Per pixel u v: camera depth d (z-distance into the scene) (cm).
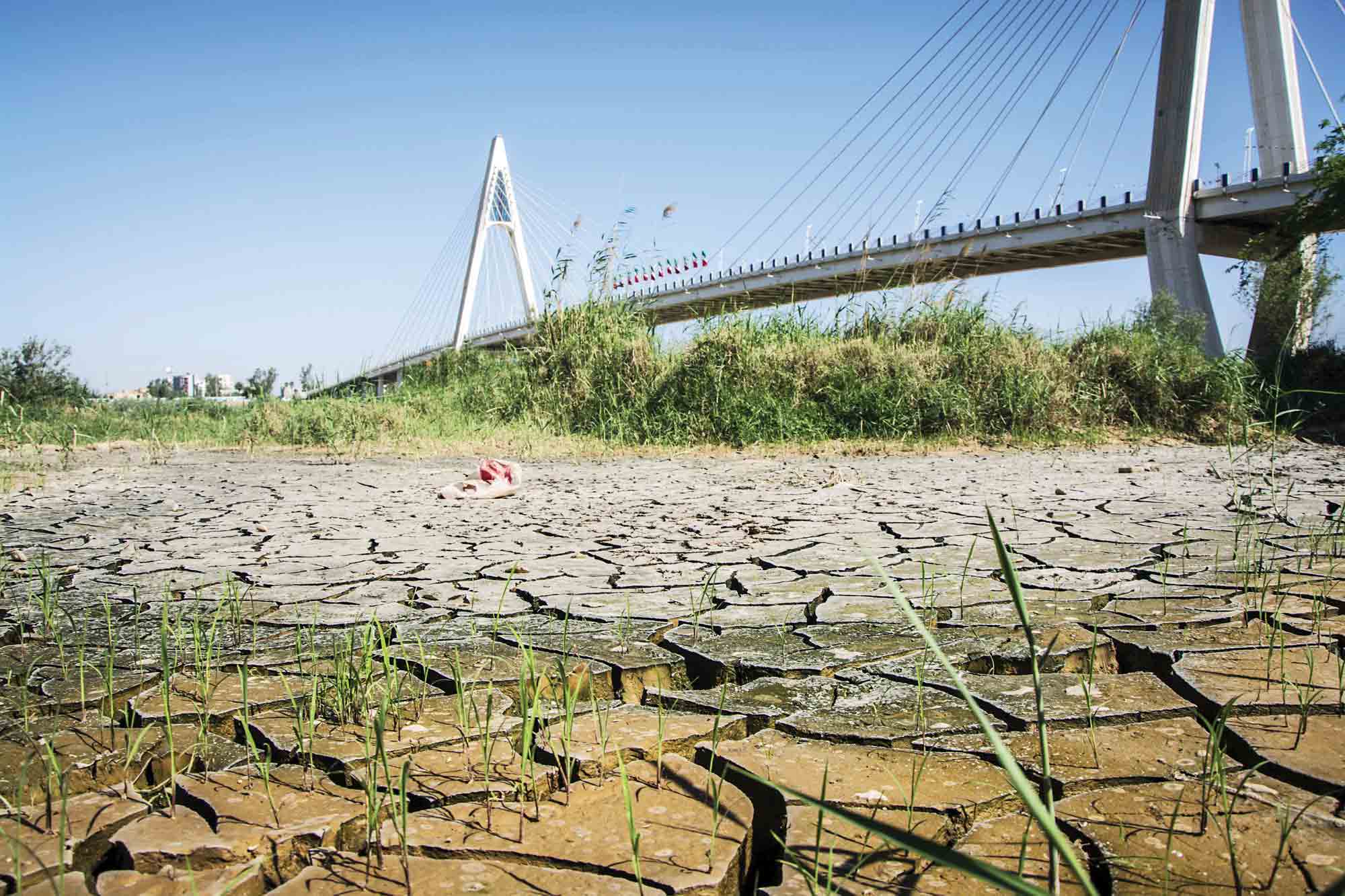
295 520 464
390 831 129
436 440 1058
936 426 1020
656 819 132
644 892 112
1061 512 452
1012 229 3141
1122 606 252
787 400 1043
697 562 336
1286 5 2414
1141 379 1068
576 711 179
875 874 115
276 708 179
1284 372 1316
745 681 206
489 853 122
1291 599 254
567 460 887
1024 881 64
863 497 536
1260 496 507
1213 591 268
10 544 391
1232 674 190
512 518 466
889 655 212
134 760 154
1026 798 70
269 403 1263
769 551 355
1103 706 174
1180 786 139
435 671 202
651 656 215
